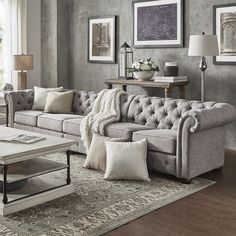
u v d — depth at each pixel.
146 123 5.22
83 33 7.93
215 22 5.99
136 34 7.03
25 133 4.48
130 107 5.44
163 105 5.17
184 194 4.08
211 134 4.65
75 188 4.20
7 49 7.82
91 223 3.37
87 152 5.20
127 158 4.41
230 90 5.98
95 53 7.73
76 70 8.16
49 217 3.48
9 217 3.47
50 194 3.87
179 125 4.34
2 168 3.74
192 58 6.35
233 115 4.80
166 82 6.09
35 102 6.41
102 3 7.54
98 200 3.88
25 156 3.67
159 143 4.51
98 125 5.12
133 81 6.44
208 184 4.41
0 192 3.80
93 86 7.88
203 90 5.81
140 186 4.29
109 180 4.46
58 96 6.21
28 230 3.23
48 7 8.09
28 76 8.20
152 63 6.45
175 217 3.53
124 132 4.87
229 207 3.77
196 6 6.21
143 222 3.42
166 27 6.61
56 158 5.37
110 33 7.43
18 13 7.82
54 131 5.75
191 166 4.39
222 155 4.92
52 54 8.12
